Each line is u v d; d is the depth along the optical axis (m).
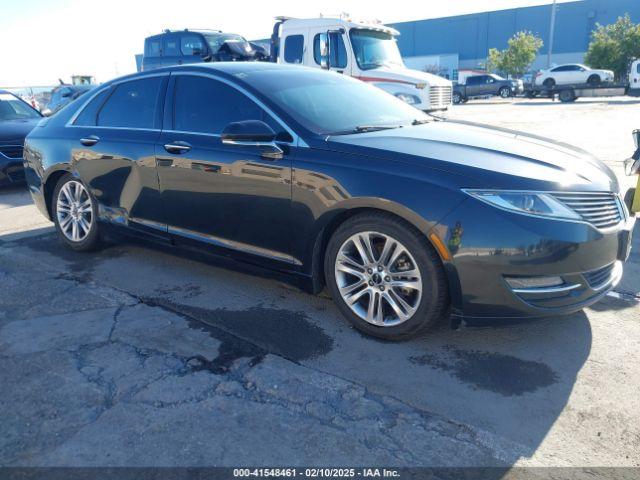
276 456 2.20
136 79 4.28
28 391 2.65
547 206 2.70
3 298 3.79
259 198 3.37
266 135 3.18
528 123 15.32
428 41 64.88
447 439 2.29
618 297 3.67
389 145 3.09
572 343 3.07
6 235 5.45
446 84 10.91
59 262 4.56
